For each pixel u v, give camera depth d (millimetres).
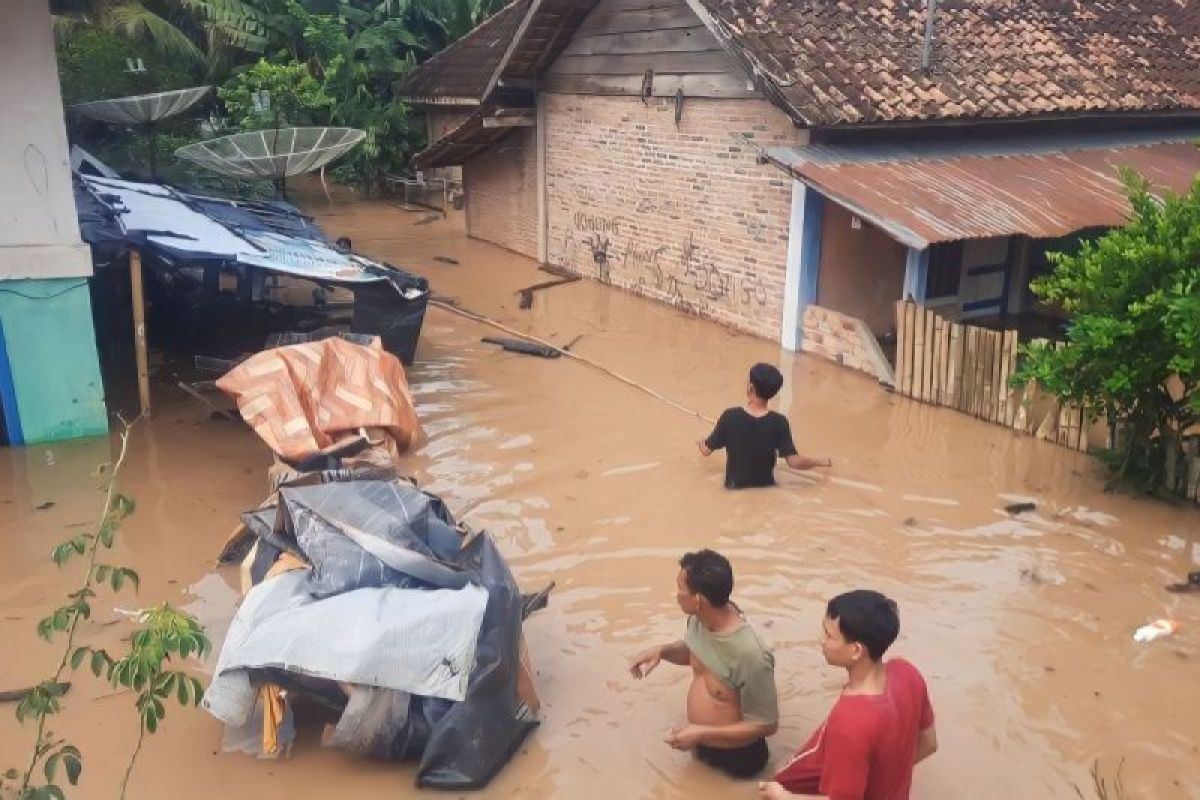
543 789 4660
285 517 5301
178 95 17859
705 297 13250
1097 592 6406
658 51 13234
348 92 24094
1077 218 10125
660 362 11383
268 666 4496
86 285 8734
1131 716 5180
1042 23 13766
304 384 8281
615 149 14555
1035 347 8008
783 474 8242
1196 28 14883
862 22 12414
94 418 9133
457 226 20984
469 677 4613
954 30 12930
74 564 6816
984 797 4602
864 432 9188
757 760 4695
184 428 9438
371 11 27484
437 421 9484
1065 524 7355
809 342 11609
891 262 12102
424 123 25000
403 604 4637
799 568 6727
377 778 4703
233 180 20625
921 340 9891
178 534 7270
